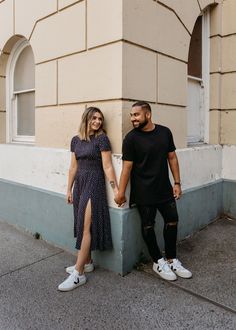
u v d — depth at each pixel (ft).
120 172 11.30
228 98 16.79
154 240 11.39
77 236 11.11
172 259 11.56
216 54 16.67
